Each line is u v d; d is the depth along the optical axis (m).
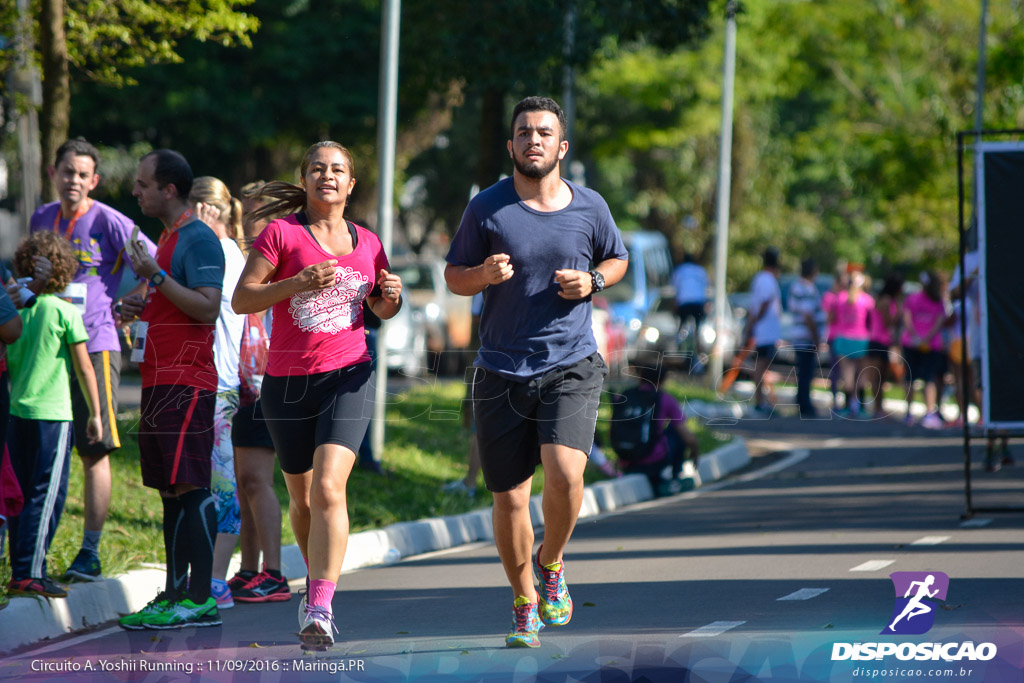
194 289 20.17
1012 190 30.92
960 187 31.16
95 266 22.91
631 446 38.72
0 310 18.52
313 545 17.77
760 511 34.41
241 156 79.06
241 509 23.45
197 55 69.69
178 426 20.02
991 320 31.00
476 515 32.47
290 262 18.66
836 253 139.88
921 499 35.41
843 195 143.75
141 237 20.89
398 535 29.31
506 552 18.19
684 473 40.59
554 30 43.06
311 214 18.94
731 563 26.08
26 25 35.41
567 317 17.61
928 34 80.50
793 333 62.56
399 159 82.00
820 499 36.38
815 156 134.00
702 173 126.69
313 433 18.53
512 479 17.94
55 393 20.62
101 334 22.66
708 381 65.00
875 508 33.94
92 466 22.09
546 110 17.55
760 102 108.75
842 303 61.50
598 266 17.83
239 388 22.34
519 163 17.52
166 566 21.36
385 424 41.91
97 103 70.25
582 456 17.48
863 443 53.19
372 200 84.88
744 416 59.91
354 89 74.19
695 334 73.88
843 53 88.62
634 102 105.69
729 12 49.03
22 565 20.38
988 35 75.56
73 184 22.94
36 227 23.39
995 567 24.36
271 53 71.06
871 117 92.69
